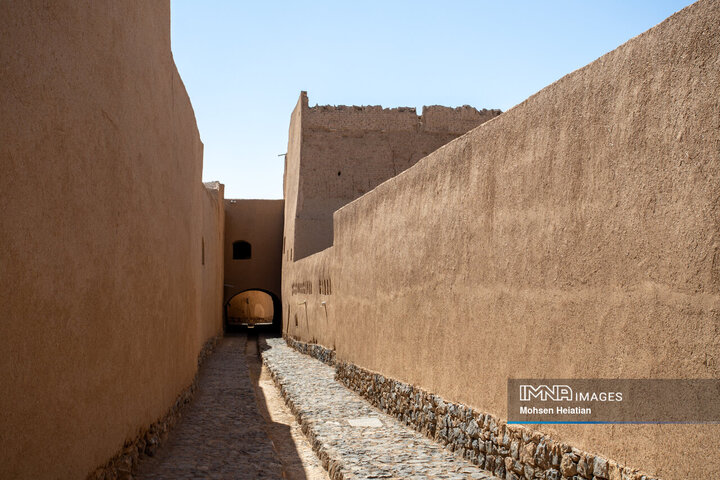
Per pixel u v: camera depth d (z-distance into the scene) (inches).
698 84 127.6
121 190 183.6
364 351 394.3
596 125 160.2
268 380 539.5
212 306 767.1
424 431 278.1
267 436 285.9
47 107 126.5
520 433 192.5
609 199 154.6
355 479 208.4
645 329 141.4
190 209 358.3
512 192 203.0
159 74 244.8
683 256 130.9
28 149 117.8
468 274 235.3
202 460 236.4
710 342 123.9
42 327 124.8
